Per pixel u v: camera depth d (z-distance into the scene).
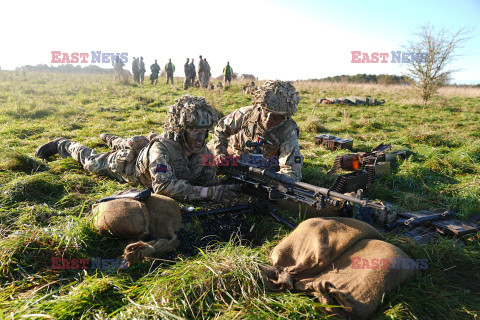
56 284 2.62
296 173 4.09
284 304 2.29
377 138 9.07
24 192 4.25
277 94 3.93
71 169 5.29
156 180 3.63
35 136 7.52
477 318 2.31
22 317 2.08
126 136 7.79
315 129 9.89
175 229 3.29
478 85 33.00
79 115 10.06
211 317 2.25
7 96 13.62
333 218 2.96
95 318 2.17
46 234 2.98
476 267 2.91
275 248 2.86
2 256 2.71
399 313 2.21
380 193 4.94
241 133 4.50
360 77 43.53
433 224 3.63
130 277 2.65
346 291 2.29
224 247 3.00
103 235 3.16
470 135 9.39
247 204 3.89
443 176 5.92
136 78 24.92
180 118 3.68
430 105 16.98
